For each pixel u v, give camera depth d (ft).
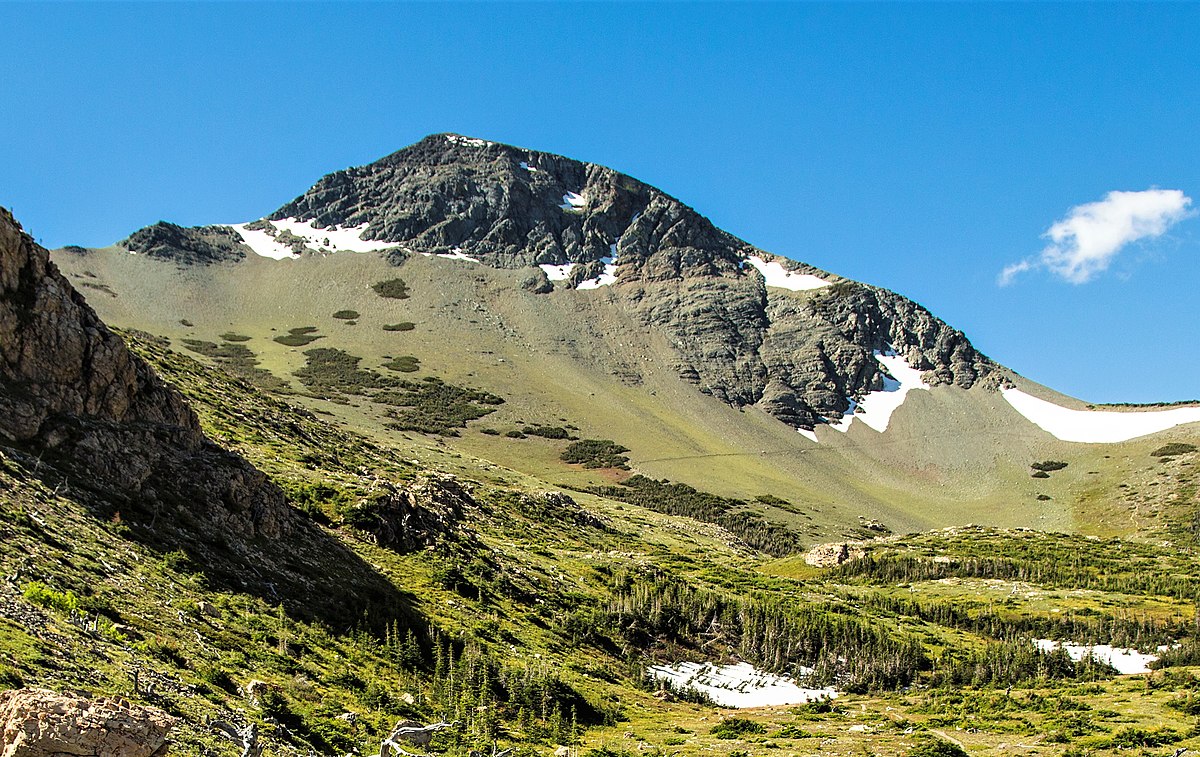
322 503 311.68
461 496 492.54
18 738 71.61
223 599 195.42
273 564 228.63
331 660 196.85
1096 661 373.20
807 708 305.32
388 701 185.88
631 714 261.65
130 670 135.03
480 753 173.68
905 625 433.89
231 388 498.69
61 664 123.34
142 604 170.19
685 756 217.56
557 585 368.89
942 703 314.35
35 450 201.26
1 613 130.82
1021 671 359.25
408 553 310.86
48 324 222.28
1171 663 366.84
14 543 161.38
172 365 470.80
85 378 225.56
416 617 253.24
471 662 233.55
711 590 437.17
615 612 349.20
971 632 436.76
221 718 133.39
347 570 258.98
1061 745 244.42
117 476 212.02
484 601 303.68
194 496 226.17
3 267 217.97
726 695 316.60
